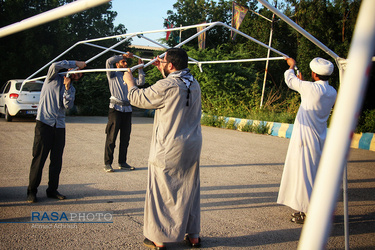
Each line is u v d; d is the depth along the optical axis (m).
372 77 9.32
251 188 5.08
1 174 5.38
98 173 5.66
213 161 6.88
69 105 4.10
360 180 5.77
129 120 5.97
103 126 12.20
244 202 4.44
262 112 13.10
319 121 3.68
